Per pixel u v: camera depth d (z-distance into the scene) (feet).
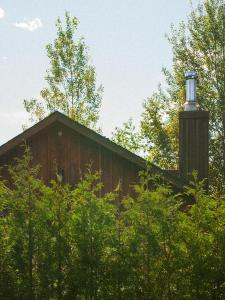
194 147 50.78
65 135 49.44
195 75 53.26
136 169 47.50
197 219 26.66
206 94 96.94
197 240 26.17
